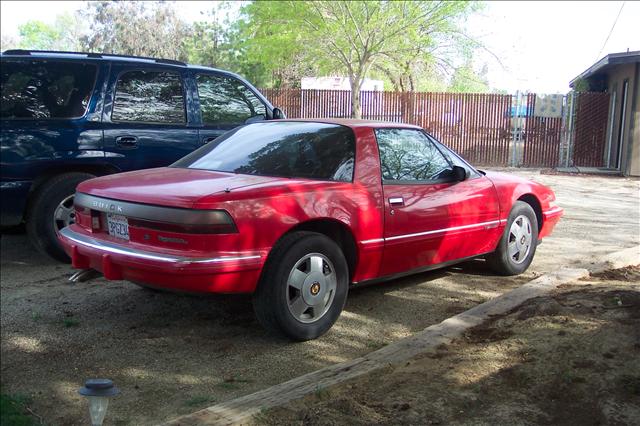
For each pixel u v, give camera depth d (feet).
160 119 22.58
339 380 11.49
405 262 16.69
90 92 21.15
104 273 14.17
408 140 17.57
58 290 18.81
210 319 16.33
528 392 10.89
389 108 61.31
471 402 10.66
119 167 21.61
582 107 58.44
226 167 16.03
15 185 19.79
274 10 60.13
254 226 13.28
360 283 15.92
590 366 11.34
